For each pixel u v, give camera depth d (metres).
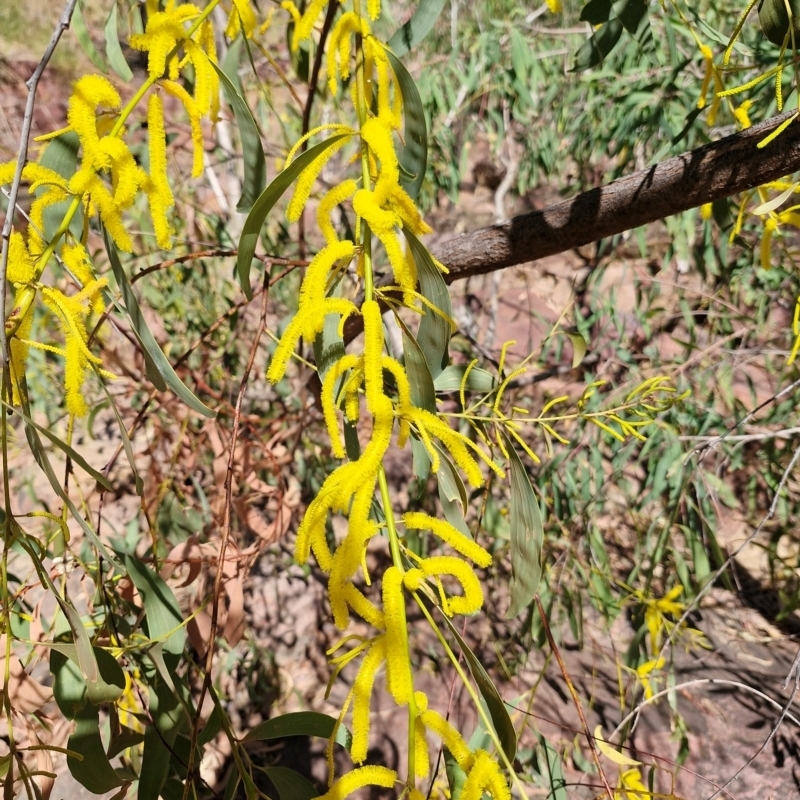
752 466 0.83
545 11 0.78
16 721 0.36
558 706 0.71
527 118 0.87
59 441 0.20
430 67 0.85
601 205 0.32
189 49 0.25
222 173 0.99
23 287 0.22
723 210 0.44
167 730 0.31
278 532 0.51
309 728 0.28
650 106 0.67
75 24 0.39
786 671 0.77
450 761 0.31
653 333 0.84
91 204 0.26
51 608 0.64
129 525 0.62
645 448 0.68
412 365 0.26
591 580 0.66
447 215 1.23
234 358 0.81
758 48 0.51
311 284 0.21
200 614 0.40
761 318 0.74
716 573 0.52
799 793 0.65
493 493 0.74
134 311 0.26
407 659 0.18
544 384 0.94
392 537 0.19
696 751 0.68
